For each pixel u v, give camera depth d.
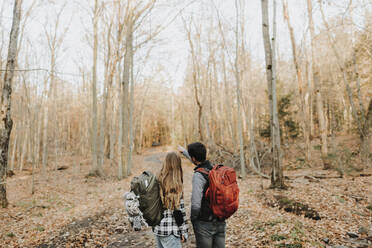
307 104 21.39
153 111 47.53
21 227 6.02
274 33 8.21
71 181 14.96
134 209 2.30
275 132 8.40
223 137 27.73
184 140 30.19
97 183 14.13
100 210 7.06
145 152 46.03
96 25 17.20
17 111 21.28
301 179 10.59
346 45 15.43
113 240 4.83
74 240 4.79
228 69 18.86
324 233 4.22
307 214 5.40
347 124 23.59
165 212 2.43
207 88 25.28
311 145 20.53
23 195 11.04
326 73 20.83
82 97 29.39
